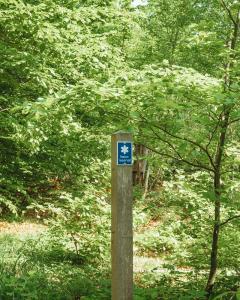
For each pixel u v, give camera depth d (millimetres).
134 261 10133
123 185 4141
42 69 10375
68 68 11281
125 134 4156
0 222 13844
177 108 4699
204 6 11164
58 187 12789
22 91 11070
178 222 6555
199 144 5488
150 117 5219
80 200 8719
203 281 6449
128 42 19906
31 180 12875
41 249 8930
